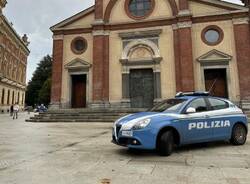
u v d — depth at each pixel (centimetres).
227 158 593
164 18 2062
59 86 2161
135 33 2102
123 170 487
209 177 439
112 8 2208
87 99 2119
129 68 2097
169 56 2022
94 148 729
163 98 1980
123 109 1866
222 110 764
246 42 1891
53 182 415
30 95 7506
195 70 1962
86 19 2239
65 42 2247
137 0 2191
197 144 787
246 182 409
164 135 622
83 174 461
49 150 701
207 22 1997
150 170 487
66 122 1791
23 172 475
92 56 2158
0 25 3794
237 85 1878
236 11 1928
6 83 4303
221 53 1925
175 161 564
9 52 4422
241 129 794
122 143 636
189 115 682
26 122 1864
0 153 661
